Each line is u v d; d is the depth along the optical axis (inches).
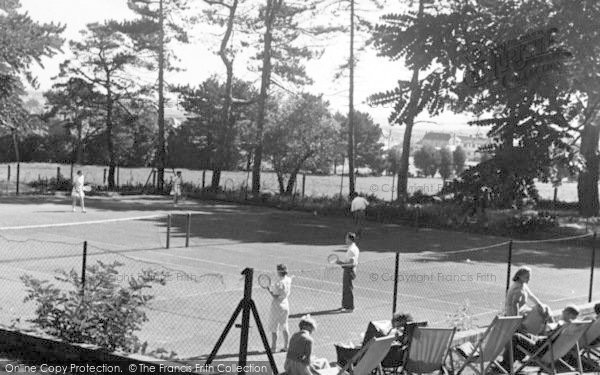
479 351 420.5
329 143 2185.0
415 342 402.9
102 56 2148.1
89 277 465.1
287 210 1796.3
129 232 1190.9
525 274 492.7
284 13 2154.3
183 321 578.9
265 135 2145.7
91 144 2262.6
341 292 761.6
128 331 456.1
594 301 743.1
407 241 1294.3
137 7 2151.8
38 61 1317.7
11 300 606.5
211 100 2284.7
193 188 2070.6
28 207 1505.9
